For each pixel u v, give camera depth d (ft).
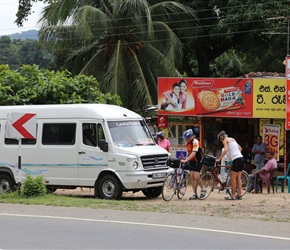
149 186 56.29
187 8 114.21
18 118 55.47
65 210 47.11
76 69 112.16
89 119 57.67
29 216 43.60
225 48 128.47
